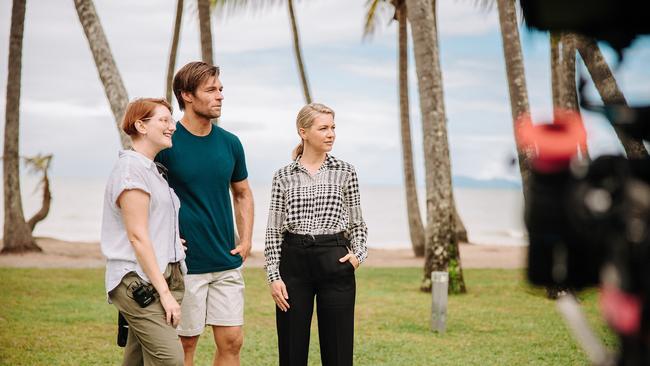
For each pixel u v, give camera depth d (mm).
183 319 4812
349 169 4848
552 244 1530
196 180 4777
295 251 4707
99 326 9016
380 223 69750
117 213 4027
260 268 17375
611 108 1598
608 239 1500
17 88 20953
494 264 20062
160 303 3979
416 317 10094
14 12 20719
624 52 1645
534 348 7945
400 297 12242
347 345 4691
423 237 23203
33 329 8711
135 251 3908
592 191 1506
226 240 4918
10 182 21047
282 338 4754
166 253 4133
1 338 8125
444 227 12781
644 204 1489
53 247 23422
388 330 9062
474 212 99750
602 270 1528
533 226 1541
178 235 4242
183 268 4266
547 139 1525
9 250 20938
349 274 4699
